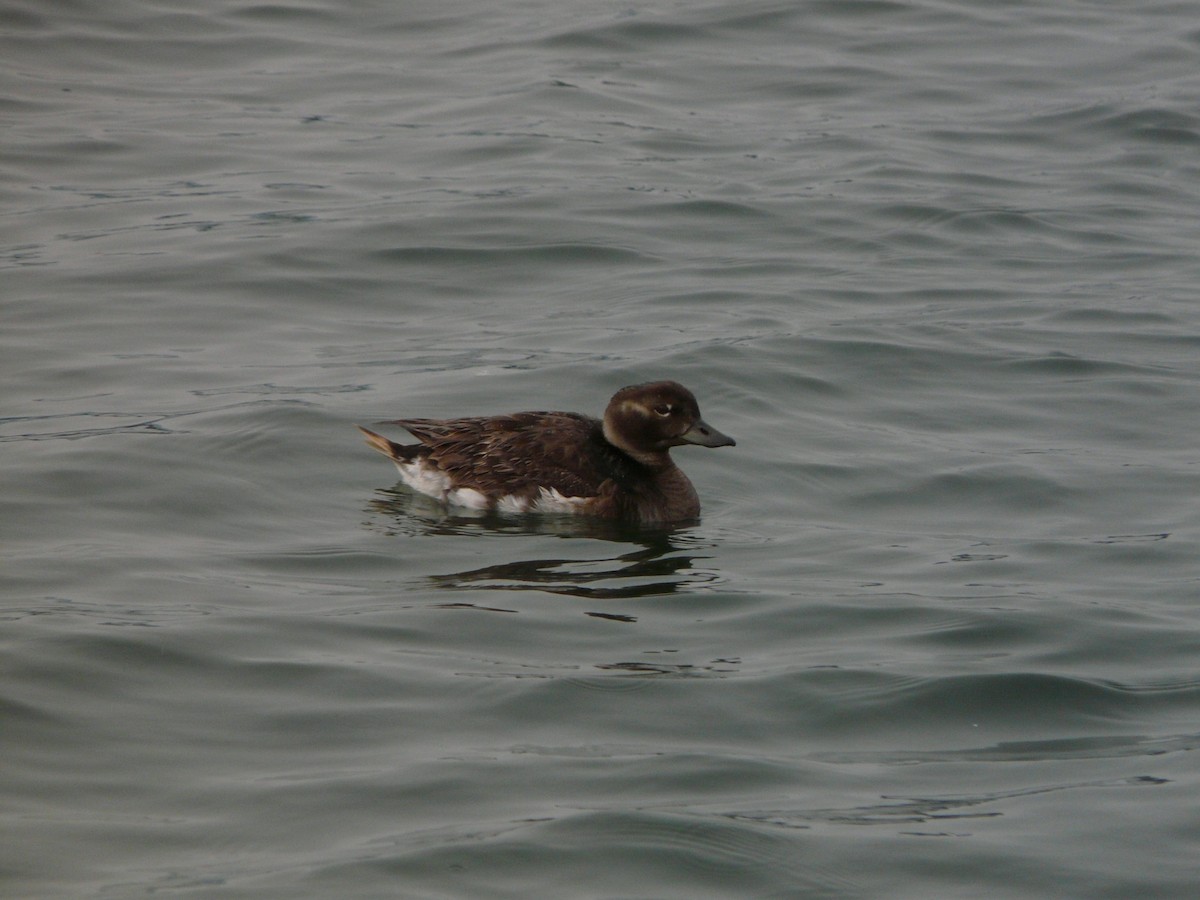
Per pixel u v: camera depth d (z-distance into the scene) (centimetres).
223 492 1488
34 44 2992
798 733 1069
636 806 959
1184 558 1380
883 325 1959
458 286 2098
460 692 1103
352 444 1616
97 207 2323
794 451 1634
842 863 906
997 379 1822
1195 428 1697
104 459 1524
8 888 858
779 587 1319
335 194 2391
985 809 970
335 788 971
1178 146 2683
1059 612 1260
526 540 1433
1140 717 1095
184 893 855
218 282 2069
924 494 1540
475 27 3238
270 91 2866
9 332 1881
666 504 1503
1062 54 3120
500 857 898
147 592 1255
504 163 2534
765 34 3191
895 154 2614
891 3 3366
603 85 2898
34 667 1099
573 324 1962
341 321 1978
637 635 1213
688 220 2330
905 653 1186
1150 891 887
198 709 1066
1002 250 2258
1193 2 3466
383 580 1320
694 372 1795
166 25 3155
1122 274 2175
